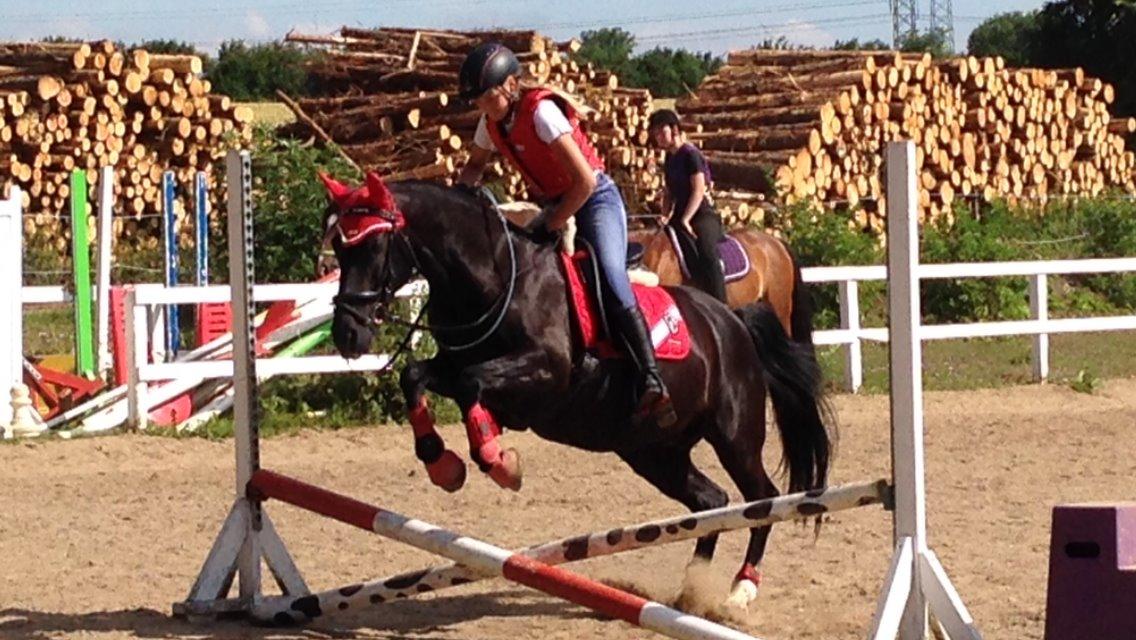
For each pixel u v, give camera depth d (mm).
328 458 11594
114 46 22359
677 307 6984
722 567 8094
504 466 6078
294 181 16656
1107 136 26406
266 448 11844
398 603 7336
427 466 6191
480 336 6344
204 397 13180
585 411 6660
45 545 8664
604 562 8461
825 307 19031
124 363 13258
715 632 5520
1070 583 5172
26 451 11438
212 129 23031
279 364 12406
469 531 9086
